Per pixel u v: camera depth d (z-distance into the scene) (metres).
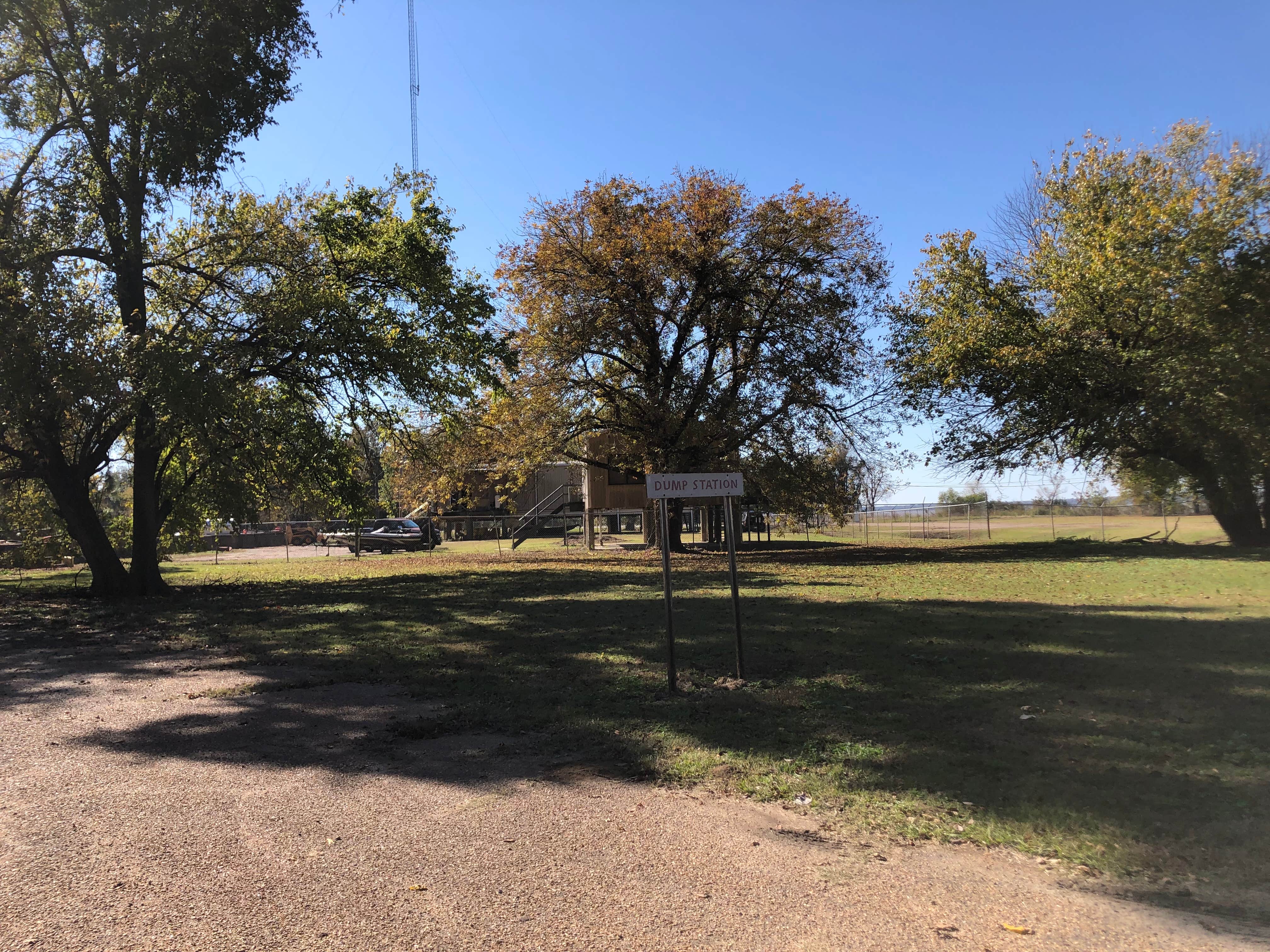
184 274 18.11
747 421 27.30
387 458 24.22
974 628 10.16
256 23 16.28
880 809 4.45
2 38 16.12
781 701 6.74
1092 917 3.30
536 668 8.36
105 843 4.15
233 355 16.39
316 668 8.74
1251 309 21.27
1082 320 23.94
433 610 13.48
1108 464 27.53
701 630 10.50
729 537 7.62
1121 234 22.41
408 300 20.27
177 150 15.65
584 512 40.50
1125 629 9.87
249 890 3.62
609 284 26.28
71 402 14.10
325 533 43.09
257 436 16.77
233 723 6.54
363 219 20.05
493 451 29.19
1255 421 21.59
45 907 3.45
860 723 6.06
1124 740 5.48
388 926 3.29
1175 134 24.69
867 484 30.42
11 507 21.05
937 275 26.77
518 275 27.00
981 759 5.16
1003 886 3.59
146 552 18.06
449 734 6.14
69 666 9.16
